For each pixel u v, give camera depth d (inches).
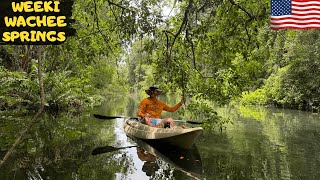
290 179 220.7
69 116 539.8
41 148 291.6
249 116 614.9
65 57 263.7
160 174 226.5
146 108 360.2
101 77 1061.1
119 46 270.8
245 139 360.5
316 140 360.8
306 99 790.5
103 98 1135.6
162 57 265.9
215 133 397.1
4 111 557.9
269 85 916.0
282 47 826.8
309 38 796.6
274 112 721.6
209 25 227.9
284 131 425.4
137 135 340.8
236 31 223.3
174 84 271.1
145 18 213.5
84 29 246.5
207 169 241.0
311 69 797.9
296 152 299.9
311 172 236.8
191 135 287.6
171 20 248.1
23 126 412.8
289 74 835.4
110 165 246.7
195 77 263.6
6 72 534.6
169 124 332.8
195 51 263.9
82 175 219.3
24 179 205.0
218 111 709.3
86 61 259.0
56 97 564.7
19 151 276.2
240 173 232.2
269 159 273.0
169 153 290.5
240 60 243.1
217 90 256.2
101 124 455.5
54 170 227.8
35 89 542.9
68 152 282.8
